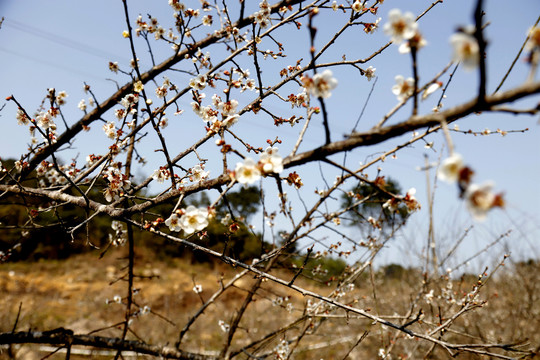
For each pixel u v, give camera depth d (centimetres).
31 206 263
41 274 1275
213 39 315
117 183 244
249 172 155
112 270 1379
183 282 1205
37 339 242
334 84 133
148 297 1041
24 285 1101
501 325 483
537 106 96
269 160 154
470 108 101
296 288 177
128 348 261
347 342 591
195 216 183
